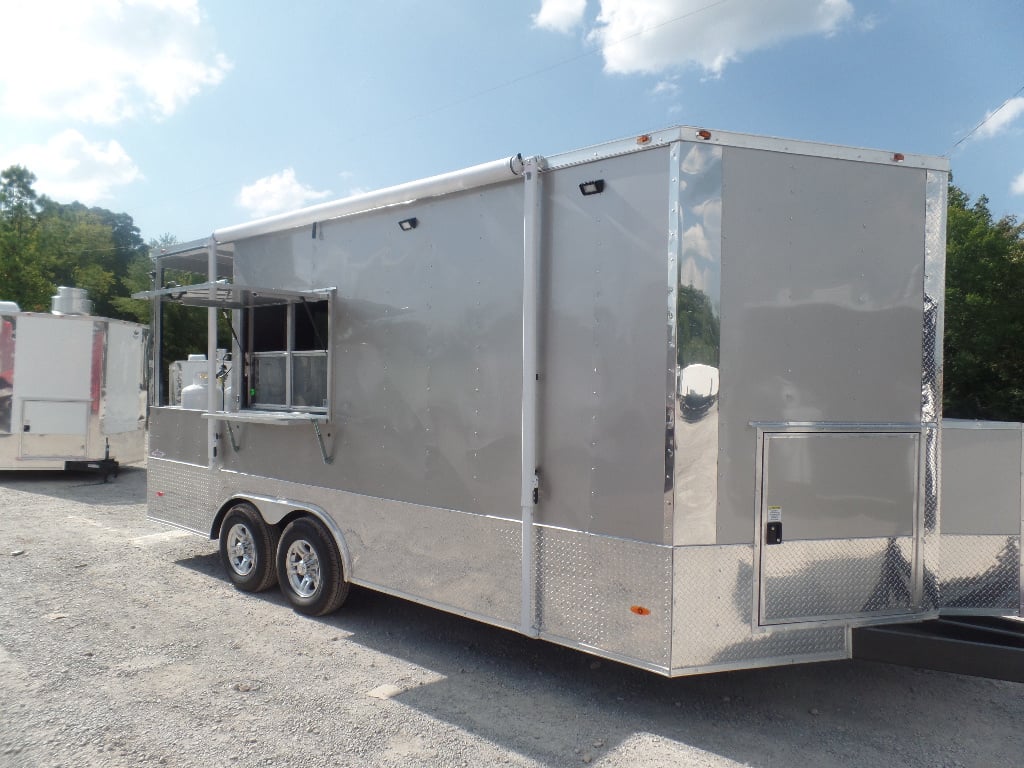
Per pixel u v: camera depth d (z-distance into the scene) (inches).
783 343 135.0
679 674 128.1
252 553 222.7
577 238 143.3
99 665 164.7
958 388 762.2
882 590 141.1
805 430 135.7
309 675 162.1
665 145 130.8
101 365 459.5
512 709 146.1
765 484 133.4
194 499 245.1
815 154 137.6
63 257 1882.4
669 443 128.3
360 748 129.3
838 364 138.6
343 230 194.7
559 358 145.5
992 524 151.7
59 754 124.6
